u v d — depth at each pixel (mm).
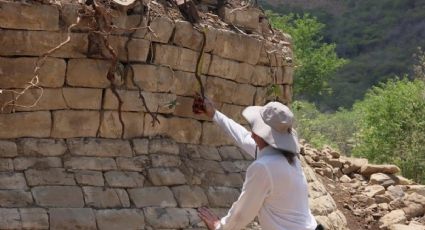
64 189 6332
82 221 6188
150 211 6629
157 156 7078
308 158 10492
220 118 5695
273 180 4762
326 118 26125
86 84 6703
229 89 7918
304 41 27938
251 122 4996
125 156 6867
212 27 7590
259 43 8180
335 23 50219
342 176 10484
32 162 6383
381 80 42406
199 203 7035
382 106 18281
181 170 7168
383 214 9555
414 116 17844
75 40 6578
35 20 6375
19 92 6406
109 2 6770
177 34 7219
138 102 6977
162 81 7129
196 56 7461
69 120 6660
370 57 45625
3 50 6312
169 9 7340
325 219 8539
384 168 10594
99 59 6719
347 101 40500
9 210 5977
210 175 7402
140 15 6910
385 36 47406
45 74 6504
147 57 7043
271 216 4816
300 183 4883
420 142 17500
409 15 48688
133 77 6922
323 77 28391
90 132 6770
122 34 6844
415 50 44750
